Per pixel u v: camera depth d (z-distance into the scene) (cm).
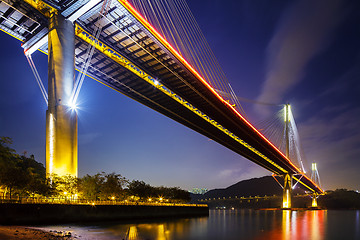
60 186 4931
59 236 3155
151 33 6247
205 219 9044
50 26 5366
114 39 6756
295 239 4381
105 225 5081
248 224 7069
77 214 4781
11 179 4609
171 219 8019
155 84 8162
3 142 4878
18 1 5209
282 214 14375
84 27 6022
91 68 7788
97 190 7269
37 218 4219
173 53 6856
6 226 3669
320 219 9662
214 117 9788
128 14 5766
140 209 6681
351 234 5131
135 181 9900
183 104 9025
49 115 5012
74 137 5019
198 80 7769
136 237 3875
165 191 11400
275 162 15338
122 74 7938
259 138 11462
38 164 7725
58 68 5162
